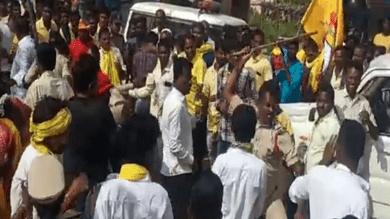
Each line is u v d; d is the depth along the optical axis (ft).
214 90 35.99
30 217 22.17
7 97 26.78
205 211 17.63
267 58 41.45
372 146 29.17
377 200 29.17
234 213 23.27
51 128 21.86
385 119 29.50
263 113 28.27
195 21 48.06
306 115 31.86
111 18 46.93
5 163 24.62
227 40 39.88
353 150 20.61
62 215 21.79
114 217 20.29
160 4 50.06
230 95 34.63
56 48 34.60
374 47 42.39
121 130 21.33
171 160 28.99
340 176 20.45
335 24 41.55
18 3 43.37
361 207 20.11
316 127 28.94
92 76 24.81
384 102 29.66
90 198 20.83
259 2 66.28
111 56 39.81
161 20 47.19
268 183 28.43
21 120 25.82
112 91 32.63
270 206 24.52
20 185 22.31
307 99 41.57
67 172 22.79
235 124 23.32
